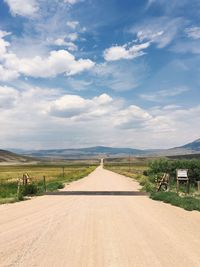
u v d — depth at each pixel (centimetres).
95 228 1318
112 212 1802
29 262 831
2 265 802
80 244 1038
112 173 9325
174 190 3288
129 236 1170
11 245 1016
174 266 806
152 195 2653
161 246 1023
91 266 801
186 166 4138
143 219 1570
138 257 888
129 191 3284
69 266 801
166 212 1827
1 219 1527
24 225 1368
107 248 989
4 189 2969
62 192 3162
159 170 4747
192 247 1011
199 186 2914
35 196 2780
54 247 995
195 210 1928
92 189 3578
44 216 1625
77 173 8300
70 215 1669
